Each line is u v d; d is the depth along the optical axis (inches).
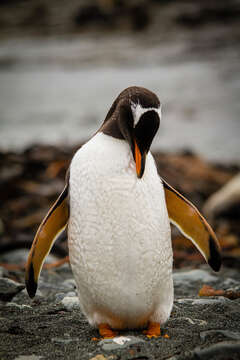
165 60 4035.4
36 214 966.4
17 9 6820.9
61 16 6314.0
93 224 344.5
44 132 1971.0
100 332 371.2
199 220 385.7
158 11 6102.4
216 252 383.9
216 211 1149.1
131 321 367.9
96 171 346.9
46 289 531.5
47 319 417.1
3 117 2277.3
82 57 4416.8
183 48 4512.8
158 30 5482.3
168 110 2453.2
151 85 3073.3
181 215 395.5
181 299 471.2
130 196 343.9
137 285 348.5
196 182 1289.4
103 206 343.0
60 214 381.1
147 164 359.6
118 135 359.9
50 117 2272.4
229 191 1161.4
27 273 370.6
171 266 368.2
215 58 3956.7
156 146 1818.4
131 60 4153.5
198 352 320.2
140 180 348.5
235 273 658.8
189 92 2822.3
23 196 1050.7
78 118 2240.4
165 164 1357.0
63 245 795.4
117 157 350.3
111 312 361.7
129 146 357.4
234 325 388.8
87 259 348.8
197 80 3164.4
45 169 1175.0
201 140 1894.7
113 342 346.6
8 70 3976.4
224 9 5743.1
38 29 5984.3
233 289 517.3
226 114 2316.7
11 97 2849.4
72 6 6643.7
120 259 343.6
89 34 5708.7
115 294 350.6
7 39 5620.1
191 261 755.4
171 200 391.5
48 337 372.5
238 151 1729.8
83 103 2593.5
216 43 4594.0
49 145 1328.7
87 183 347.9
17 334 385.4
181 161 1386.6
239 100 2578.7
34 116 2290.8
